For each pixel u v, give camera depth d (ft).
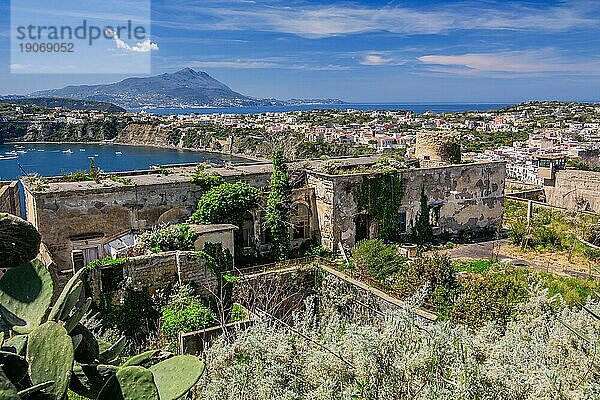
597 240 108.17
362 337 23.72
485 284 60.29
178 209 88.22
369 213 100.32
